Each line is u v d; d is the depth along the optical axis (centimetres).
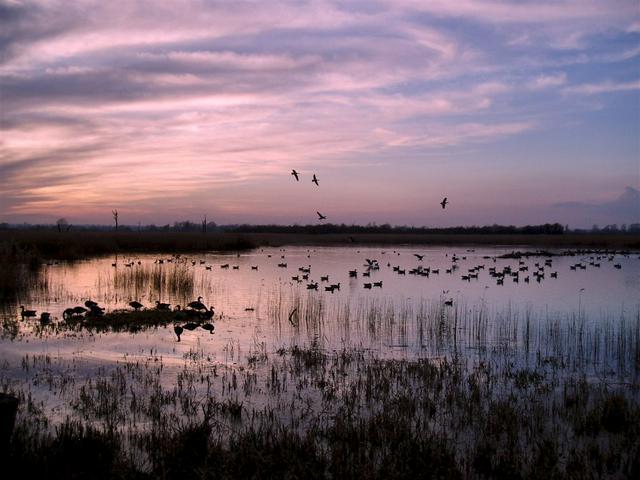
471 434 1208
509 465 1018
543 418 1309
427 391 1491
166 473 934
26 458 962
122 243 7506
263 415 1262
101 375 1561
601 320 2789
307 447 1033
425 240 11781
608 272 5531
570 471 1028
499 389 1566
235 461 982
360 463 997
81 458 984
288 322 2609
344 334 2369
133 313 2583
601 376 1764
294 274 4972
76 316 2467
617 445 1162
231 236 9762
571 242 11119
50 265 5056
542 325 2631
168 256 6675
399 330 2475
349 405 1352
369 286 4125
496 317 2848
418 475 972
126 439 1098
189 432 1045
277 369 1697
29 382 1475
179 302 3177
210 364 1736
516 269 5875
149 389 1434
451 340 2286
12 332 2120
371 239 12131
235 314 2794
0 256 3966
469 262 6800
